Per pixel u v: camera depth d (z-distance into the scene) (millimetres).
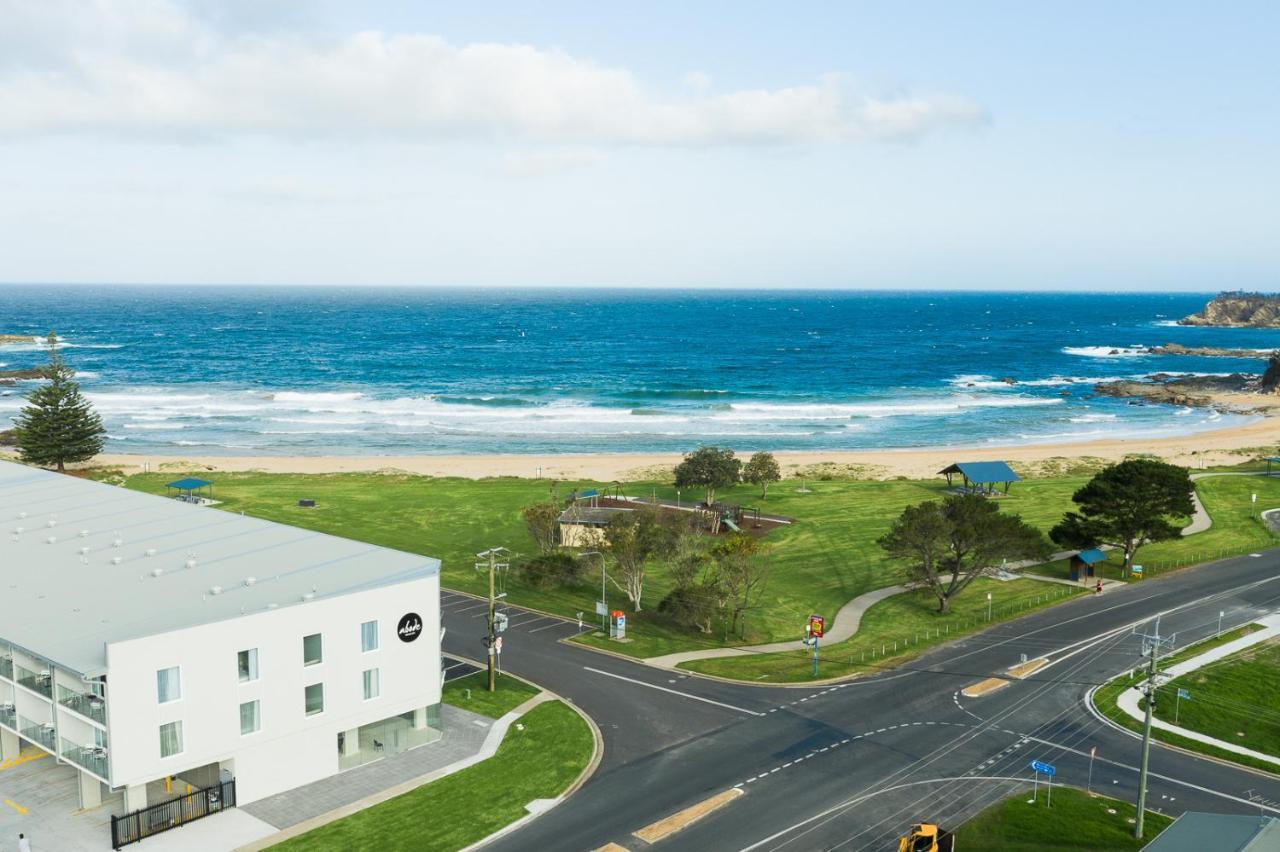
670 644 67750
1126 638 67688
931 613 74438
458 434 166125
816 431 171750
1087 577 82188
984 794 46438
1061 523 90250
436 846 40812
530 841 41406
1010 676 61312
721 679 61125
